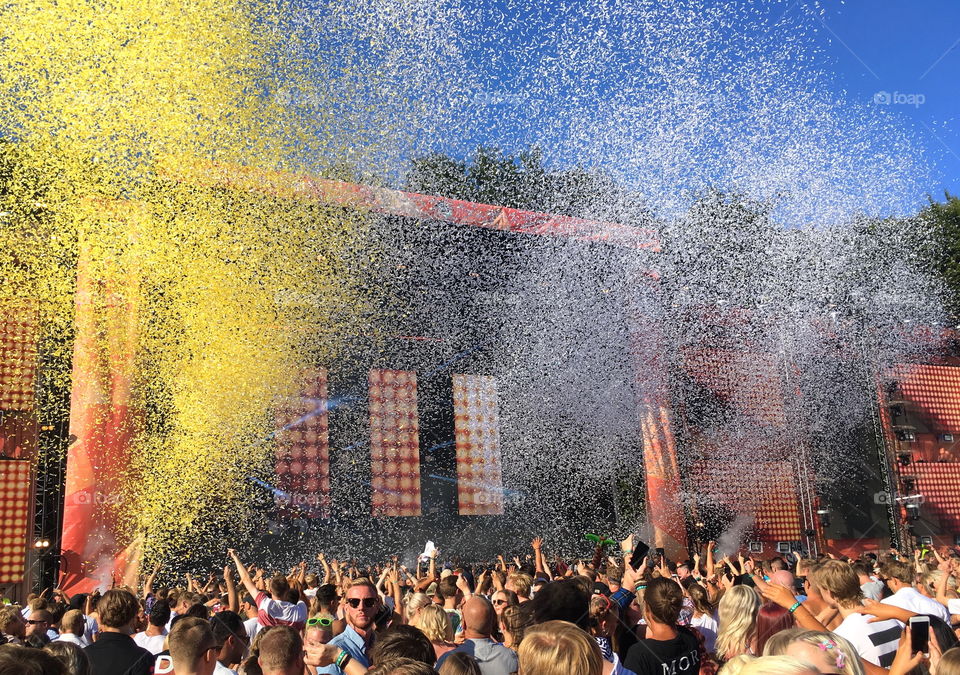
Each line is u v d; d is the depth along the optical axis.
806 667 2.13
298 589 7.50
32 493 14.90
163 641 5.17
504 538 21.94
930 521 24.25
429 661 3.61
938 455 25.17
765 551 22.81
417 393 21.50
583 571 8.05
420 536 20.89
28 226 14.84
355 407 20.44
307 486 18.94
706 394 23.91
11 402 14.67
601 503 22.97
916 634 3.46
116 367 15.70
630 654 4.32
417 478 20.88
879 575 7.11
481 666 4.14
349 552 19.75
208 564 17.56
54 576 15.20
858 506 24.12
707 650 5.47
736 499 23.11
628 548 6.76
